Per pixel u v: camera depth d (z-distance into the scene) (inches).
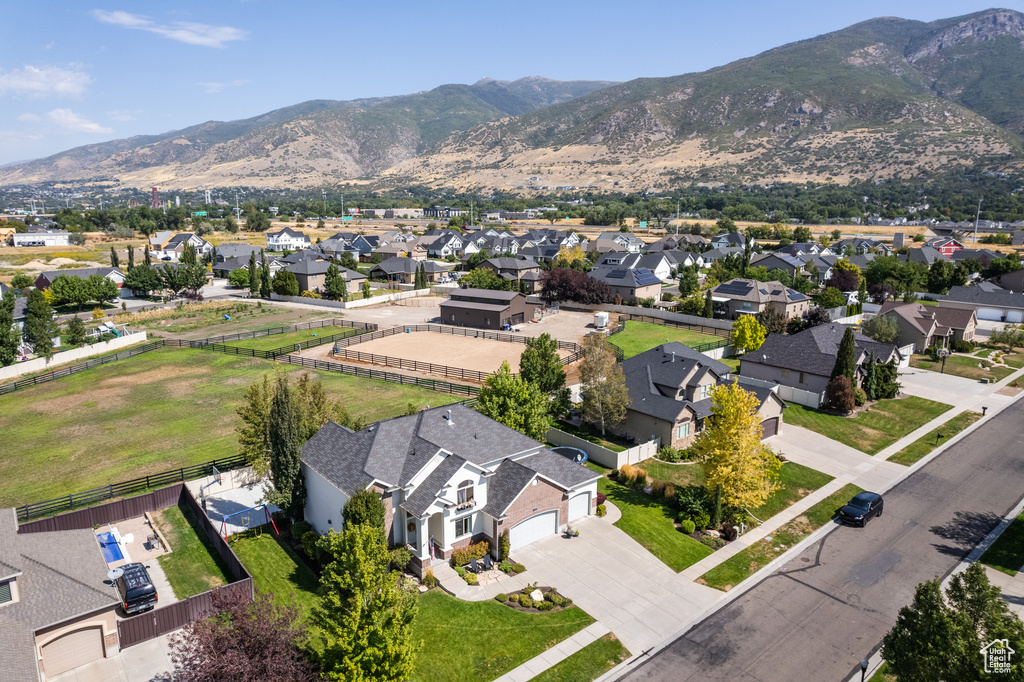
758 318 3041.3
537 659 1015.0
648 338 3277.6
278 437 1392.7
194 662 819.4
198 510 1439.5
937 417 2156.7
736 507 1507.1
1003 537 1407.5
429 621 1097.4
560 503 1398.9
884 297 4082.2
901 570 1284.4
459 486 1286.9
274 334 3427.7
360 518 1167.0
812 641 1067.9
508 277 4648.1
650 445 1824.6
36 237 7170.3
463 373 2613.2
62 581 1012.5
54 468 1742.1
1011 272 4293.8
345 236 7568.9
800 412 2218.3
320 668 943.0
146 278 4707.2
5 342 2682.1
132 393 2401.6
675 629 1093.8
